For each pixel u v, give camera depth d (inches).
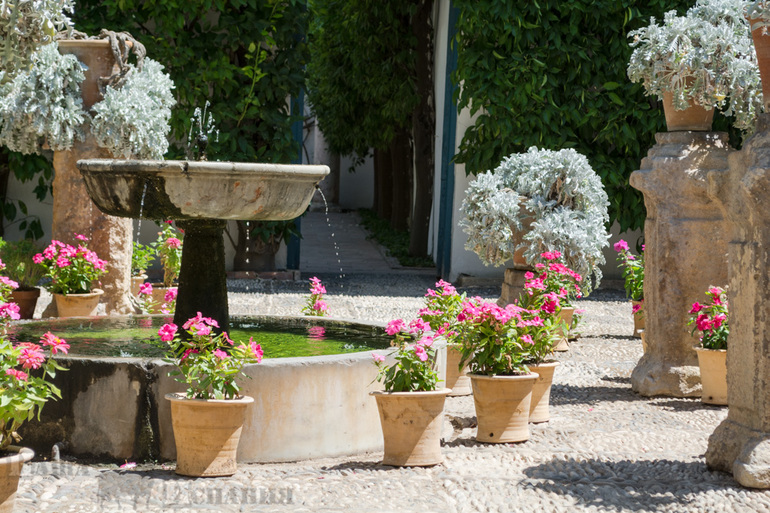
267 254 520.4
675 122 249.6
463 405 227.0
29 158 487.5
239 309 390.9
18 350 132.2
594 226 339.9
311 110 922.1
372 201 1076.5
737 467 155.3
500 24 472.4
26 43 160.7
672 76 243.9
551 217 334.3
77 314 293.7
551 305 208.7
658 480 159.2
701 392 242.1
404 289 491.5
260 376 166.4
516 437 188.4
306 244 732.0
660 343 248.5
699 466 169.0
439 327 209.2
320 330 239.3
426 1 606.2
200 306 197.5
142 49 319.6
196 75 480.7
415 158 630.5
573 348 327.3
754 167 152.0
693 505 144.3
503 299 347.9
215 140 488.7
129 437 166.1
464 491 149.4
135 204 180.9
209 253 198.5
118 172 177.5
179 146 499.8
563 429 200.4
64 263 294.0
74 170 303.6
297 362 169.6
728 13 247.4
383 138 704.4
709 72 238.8
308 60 511.5
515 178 352.2
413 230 632.4
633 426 206.8
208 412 153.4
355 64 645.3
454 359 239.0
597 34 490.0
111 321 245.8
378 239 746.2
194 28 497.7
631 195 490.3
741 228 162.4
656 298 249.4
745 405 161.5
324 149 1070.4
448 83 536.7
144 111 306.2
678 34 242.4
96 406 167.6
